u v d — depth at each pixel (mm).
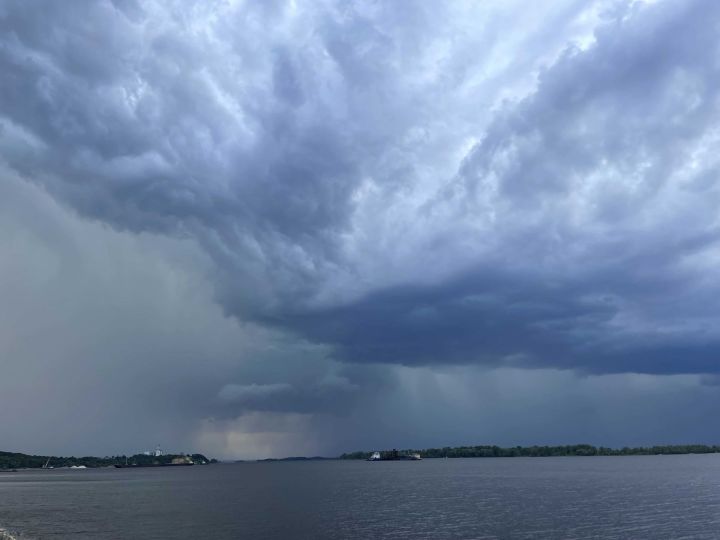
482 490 189250
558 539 90250
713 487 187125
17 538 103500
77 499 189500
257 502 164625
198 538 99000
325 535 98875
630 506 132250
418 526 106188
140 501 177375
